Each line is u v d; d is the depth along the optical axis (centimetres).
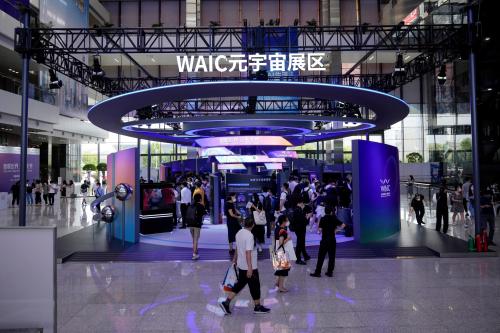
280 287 772
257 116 1688
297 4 4138
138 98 1434
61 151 4391
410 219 1866
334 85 1309
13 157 2669
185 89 1329
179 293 773
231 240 1117
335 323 611
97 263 1051
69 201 3172
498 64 2739
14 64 2811
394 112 1758
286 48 1538
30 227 323
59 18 2673
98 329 596
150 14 4225
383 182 1380
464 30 1335
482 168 2769
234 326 603
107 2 4241
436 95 3766
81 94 3219
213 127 1878
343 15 4172
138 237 1308
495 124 2759
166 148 4919
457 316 636
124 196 1252
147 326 606
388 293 761
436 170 3425
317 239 1353
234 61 1475
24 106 1270
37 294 321
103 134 4003
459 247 1161
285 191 1454
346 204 1554
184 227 1631
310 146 4669
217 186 1766
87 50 1504
